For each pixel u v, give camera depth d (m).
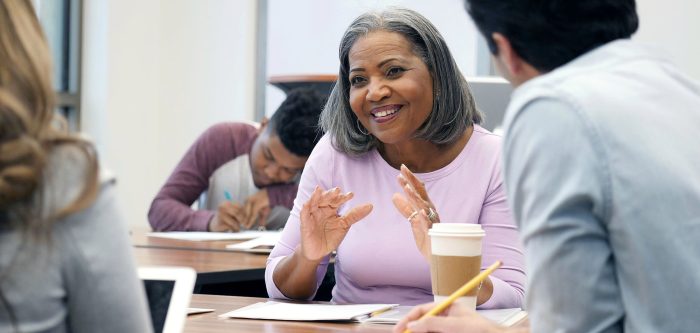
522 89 1.20
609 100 1.14
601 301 1.12
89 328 0.99
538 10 1.21
